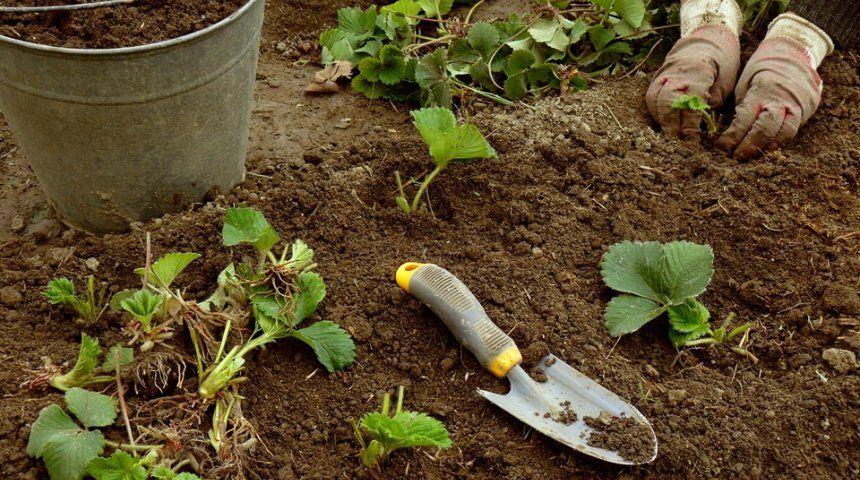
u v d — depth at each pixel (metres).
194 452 1.61
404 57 2.08
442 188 1.91
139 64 1.64
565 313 1.75
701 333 1.73
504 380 1.70
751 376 1.71
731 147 1.95
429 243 1.84
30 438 1.58
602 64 2.12
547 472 1.63
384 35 2.14
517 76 2.04
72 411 1.60
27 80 1.65
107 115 1.68
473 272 1.79
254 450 1.63
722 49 2.00
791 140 1.97
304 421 1.66
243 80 1.76
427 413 1.68
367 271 1.79
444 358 1.72
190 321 1.68
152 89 1.67
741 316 1.78
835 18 2.02
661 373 1.73
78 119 1.68
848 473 1.63
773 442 1.65
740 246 1.84
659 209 1.88
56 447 1.57
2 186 1.91
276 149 1.97
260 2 1.73
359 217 1.86
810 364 1.72
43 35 1.70
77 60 1.62
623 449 1.63
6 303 1.73
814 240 1.84
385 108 2.06
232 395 1.65
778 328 1.76
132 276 1.77
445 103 2.02
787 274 1.81
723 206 1.87
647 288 1.76
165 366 1.66
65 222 1.84
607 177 1.90
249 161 1.94
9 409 1.61
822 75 2.05
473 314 1.70
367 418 1.58
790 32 2.00
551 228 1.85
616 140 1.96
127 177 1.76
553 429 1.65
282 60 2.16
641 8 2.07
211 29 1.66
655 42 2.13
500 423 1.67
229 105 1.76
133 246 1.78
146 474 1.55
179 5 1.75
